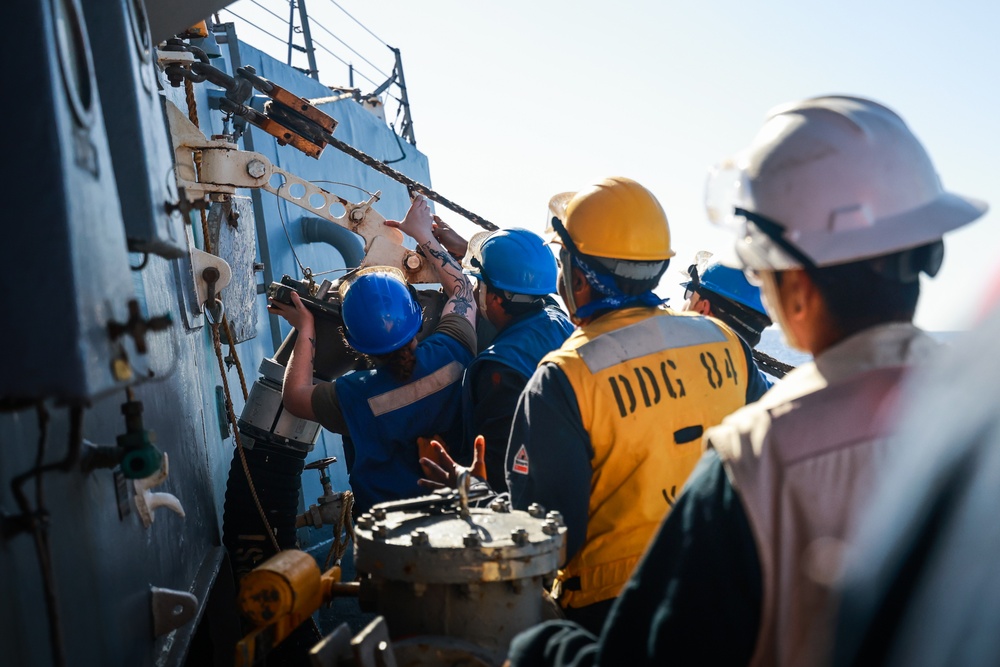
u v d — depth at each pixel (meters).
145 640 2.22
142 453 1.63
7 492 1.37
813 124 1.31
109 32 1.58
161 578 2.52
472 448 3.26
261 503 4.12
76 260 1.17
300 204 4.46
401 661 1.75
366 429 3.54
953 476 0.70
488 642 1.84
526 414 2.22
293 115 4.38
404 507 2.06
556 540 1.91
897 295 1.24
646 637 1.16
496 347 3.28
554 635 1.36
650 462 2.22
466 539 1.82
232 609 3.68
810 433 1.11
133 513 2.23
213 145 3.82
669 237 2.44
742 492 1.11
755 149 1.35
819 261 1.23
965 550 0.66
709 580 1.11
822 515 1.08
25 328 1.15
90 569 1.75
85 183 1.27
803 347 1.31
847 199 1.25
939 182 1.34
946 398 0.74
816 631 1.03
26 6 1.19
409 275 4.52
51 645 1.39
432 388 3.59
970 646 0.63
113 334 1.30
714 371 2.37
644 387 2.24
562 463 2.17
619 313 2.36
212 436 4.44
